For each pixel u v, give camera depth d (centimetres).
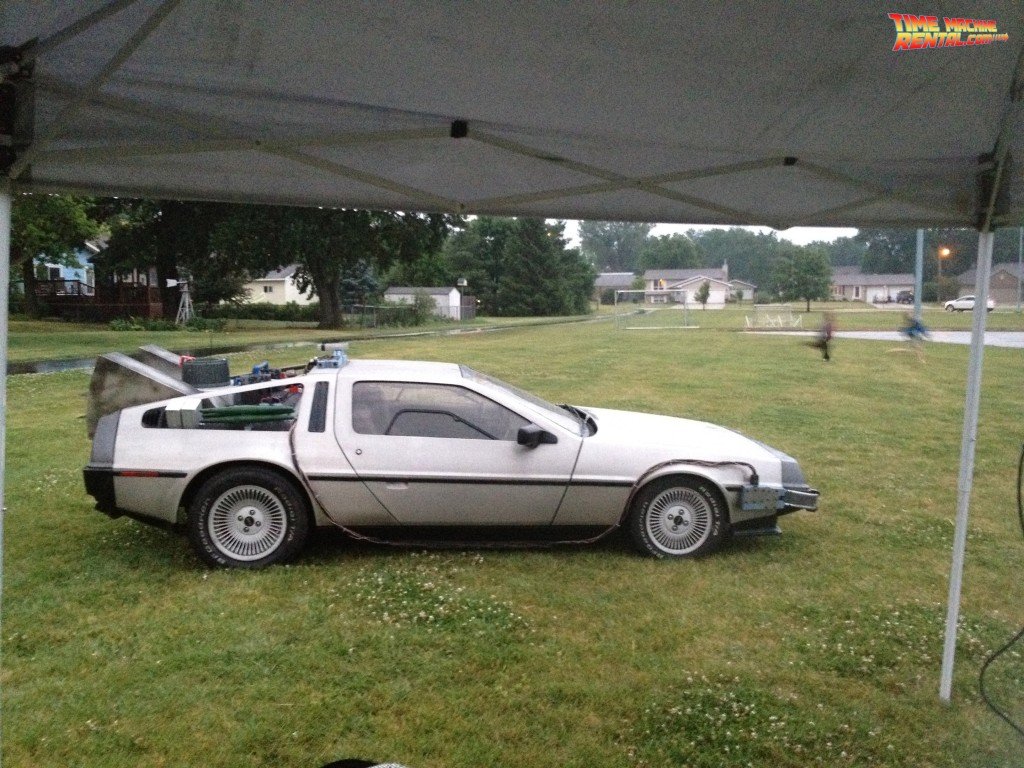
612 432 558
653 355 2202
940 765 323
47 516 637
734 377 1664
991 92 266
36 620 437
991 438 1027
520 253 6844
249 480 513
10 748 319
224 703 357
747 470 546
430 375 550
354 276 5366
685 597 483
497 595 478
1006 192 343
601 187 359
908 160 345
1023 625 456
